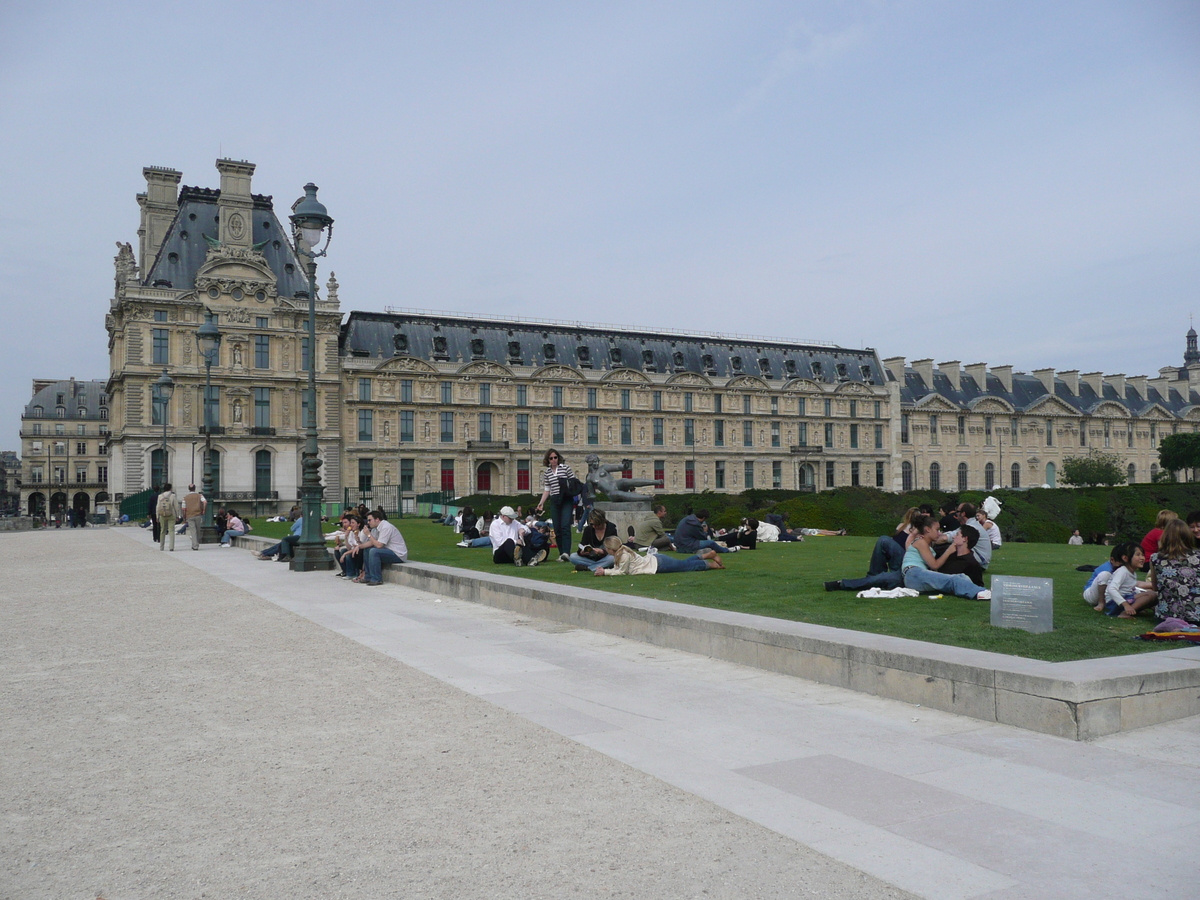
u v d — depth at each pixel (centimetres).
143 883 533
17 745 816
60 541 4738
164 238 9456
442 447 9850
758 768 744
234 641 1370
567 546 2309
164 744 818
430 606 1802
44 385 17588
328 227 2677
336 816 639
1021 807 651
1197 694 897
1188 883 527
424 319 10138
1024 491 4822
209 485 4409
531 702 978
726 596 1522
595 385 10756
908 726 875
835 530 3744
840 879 536
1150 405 14738
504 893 519
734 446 11625
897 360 12938
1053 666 891
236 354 8875
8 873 546
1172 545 1119
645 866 554
